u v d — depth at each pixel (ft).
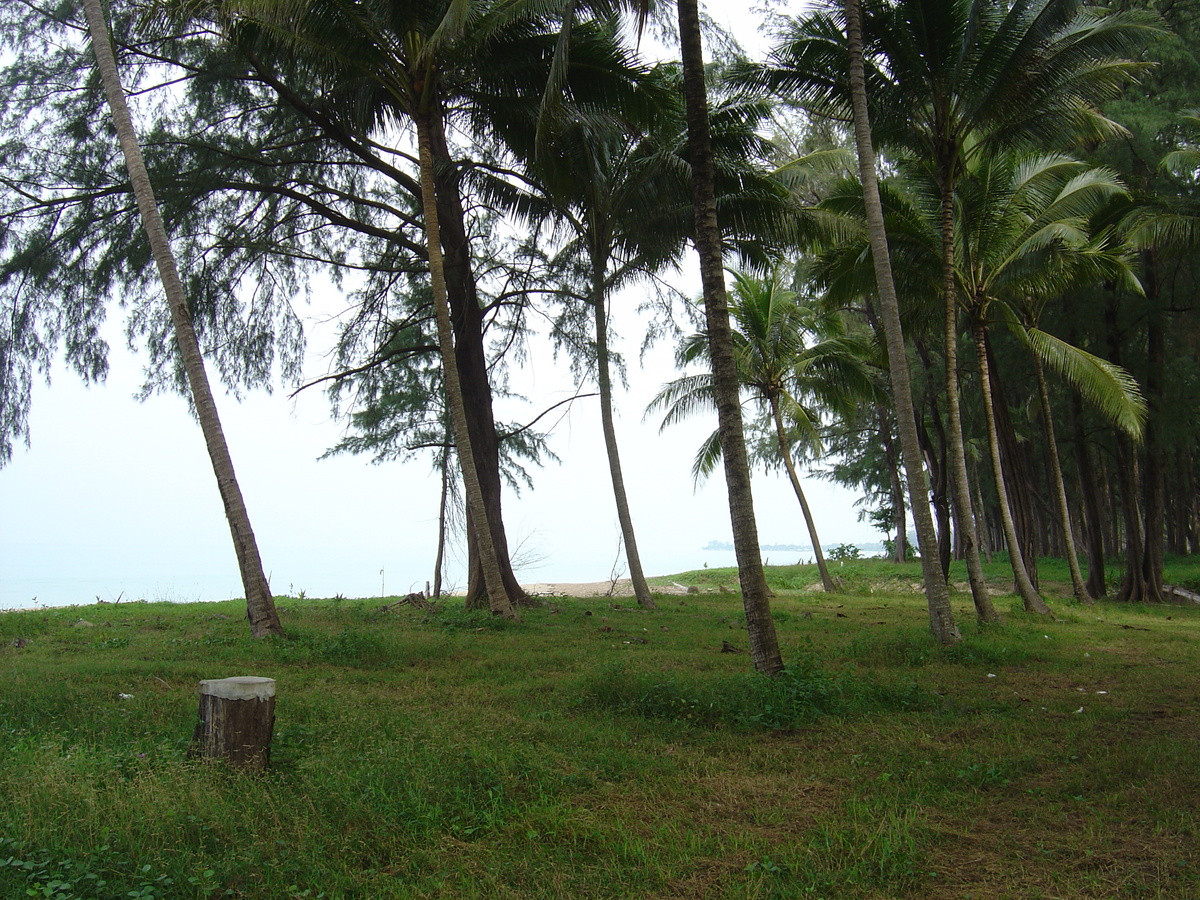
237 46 51.01
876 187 42.24
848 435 128.47
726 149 56.75
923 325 62.90
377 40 44.68
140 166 40.14
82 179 53.16
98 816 13.88
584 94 51.39
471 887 12.83
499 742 20.36
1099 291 74.69
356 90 54.24
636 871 13.62
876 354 75.20
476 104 54.19
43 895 11.38
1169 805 16.92
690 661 35.42
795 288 88.69
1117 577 104.37
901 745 21.70
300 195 58.59
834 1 45.32
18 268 52.42
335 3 42.73
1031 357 78.33
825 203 57.67
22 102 51.88
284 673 31.04
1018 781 18.85
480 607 58.54
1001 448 84.28
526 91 51.70
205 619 50.62
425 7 44.16
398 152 59.62
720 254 31.78
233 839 13.85
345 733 21.02
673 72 57.16
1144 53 68.54
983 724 24.14
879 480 133.49
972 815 16.75
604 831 15.37
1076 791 18.06
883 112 48.88
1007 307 61.98
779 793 18.01
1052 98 47.85
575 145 54.85
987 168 53.06
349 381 67.67
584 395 66.23
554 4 42.83
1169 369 77.10
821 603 71.77
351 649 35.09
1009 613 58.85
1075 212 57.41
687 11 31.99
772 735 23.15
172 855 13.07
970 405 94.99
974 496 130.21
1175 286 76.69
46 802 14.28
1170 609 73.05
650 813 16.57
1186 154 61.05
